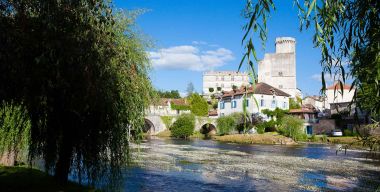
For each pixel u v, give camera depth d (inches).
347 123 2479.1
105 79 402.3
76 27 308.3
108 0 370.9
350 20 184.1
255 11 138.7
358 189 753.0
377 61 177.5
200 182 798.5
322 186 782.5
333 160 1286.9
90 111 448.1
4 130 505.4
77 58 316.5
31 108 419.2
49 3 286.0
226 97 3002.0
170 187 727.7
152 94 515.2
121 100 466.9
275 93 2822.3
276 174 941.2
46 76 304.0
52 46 285.4
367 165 1155.3
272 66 4451.3
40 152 510.0
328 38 174.1
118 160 479.5
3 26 263.4
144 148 1700.3
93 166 481.1
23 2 276.4
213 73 5472.4
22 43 277.7
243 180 840.9
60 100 408.5
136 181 765.9
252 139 2282.2
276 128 2655.0
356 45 187.6
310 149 1777.8
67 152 498.3
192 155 1395.2
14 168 651.5
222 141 2402.8
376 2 174.1
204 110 3533.5
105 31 394.0
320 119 2753.4
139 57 504.7
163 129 3053.6
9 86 303.7
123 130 479.5
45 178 559.2
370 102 200.1
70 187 502.9
